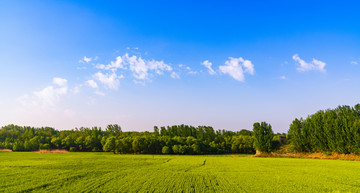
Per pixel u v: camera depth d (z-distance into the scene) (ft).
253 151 561.84
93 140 586.45
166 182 103.86
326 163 213.05
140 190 86.79
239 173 138.72
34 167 164.76
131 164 196.44
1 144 579.48
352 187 96.58
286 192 85.66
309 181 110.11
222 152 576.61
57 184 98.99
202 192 83.97
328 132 278.46
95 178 115.34
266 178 118.62
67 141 599.16
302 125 324.19
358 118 262.47
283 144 397.80
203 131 618.44
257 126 363.35
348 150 257.96
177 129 632.38
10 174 127.54
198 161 241.96
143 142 484.33
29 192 84.33
